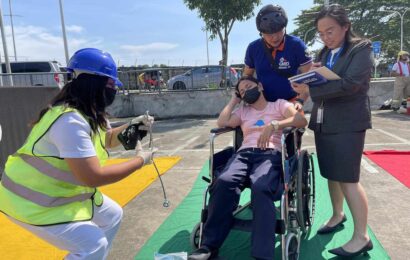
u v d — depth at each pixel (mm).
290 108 3371
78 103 2031
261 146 3127
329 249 3270
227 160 3535
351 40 2896
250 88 3396
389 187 4766
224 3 14609
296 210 3072
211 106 13336
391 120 10336
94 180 2006
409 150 6645
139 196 4871
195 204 4449
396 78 11891
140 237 3717
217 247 2887
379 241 3363
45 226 2025
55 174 2033
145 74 13922
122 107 13547
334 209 3541
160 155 7176
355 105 2924
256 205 2752
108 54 2158
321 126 3045
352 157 2957
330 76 2777
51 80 11211
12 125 5664
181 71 14531
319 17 2936
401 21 41531
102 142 2227
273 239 2678
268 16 3246
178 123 11992
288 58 3434
